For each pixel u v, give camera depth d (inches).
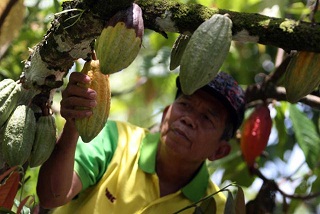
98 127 75.9
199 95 97.7
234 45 145.6
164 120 99.2
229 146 103.7
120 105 187.8
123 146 98.6
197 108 97.7
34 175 132.3
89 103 74.8
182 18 72.0
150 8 72.7
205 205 90.2
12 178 75.3
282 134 130.2
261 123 109.5
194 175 100.1
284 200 112.0
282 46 71.0
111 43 69.3
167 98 185.6
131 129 102.0
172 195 97.8
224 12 72.0
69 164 85.1
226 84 98.3
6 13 103.6
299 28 70.1
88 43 75.9
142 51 166.4
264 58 149.4
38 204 93.1
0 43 109.3
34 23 127.3
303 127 119.0
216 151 103.7
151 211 96.0
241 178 132.6
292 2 130.4
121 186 95.7
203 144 97.8
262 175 111.1
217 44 67.4
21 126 75.9
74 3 74.3
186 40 74.6
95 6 72.1
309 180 133.6
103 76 76.4
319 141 118.5
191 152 97.2
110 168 96.0
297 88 71.8
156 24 73.1
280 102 127.4
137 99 184.4
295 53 73.3
